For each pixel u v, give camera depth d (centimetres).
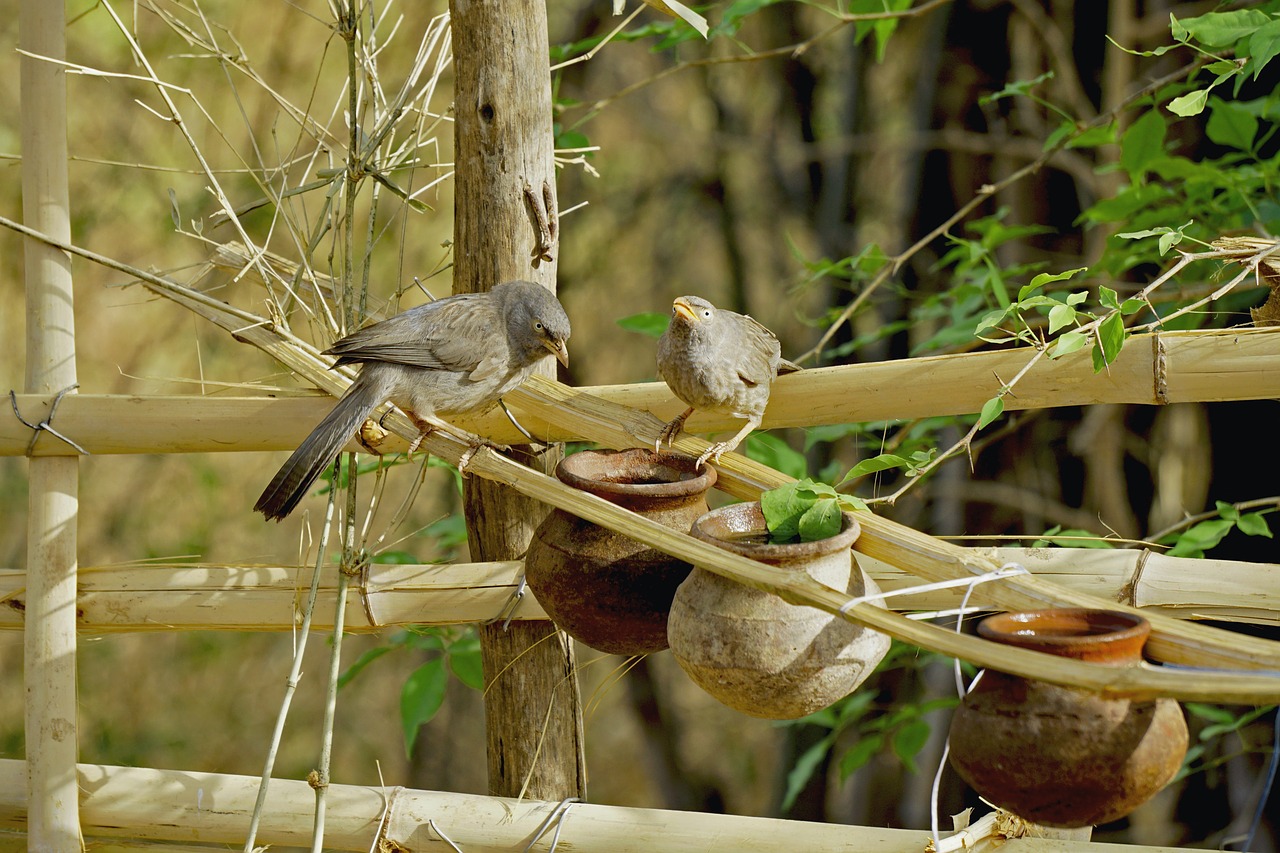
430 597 789
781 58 1988
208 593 794
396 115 832
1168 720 515
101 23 1945
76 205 1997
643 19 2039
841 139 1806
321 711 2214
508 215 796
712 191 2200
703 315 729
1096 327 628
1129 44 1258
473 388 774
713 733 2523
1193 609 690
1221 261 846
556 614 683
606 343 2389
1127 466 1357
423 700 946
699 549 570
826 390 767
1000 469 1437
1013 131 1422
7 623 804
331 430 738
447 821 757
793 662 573
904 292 1181
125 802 788
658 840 729
